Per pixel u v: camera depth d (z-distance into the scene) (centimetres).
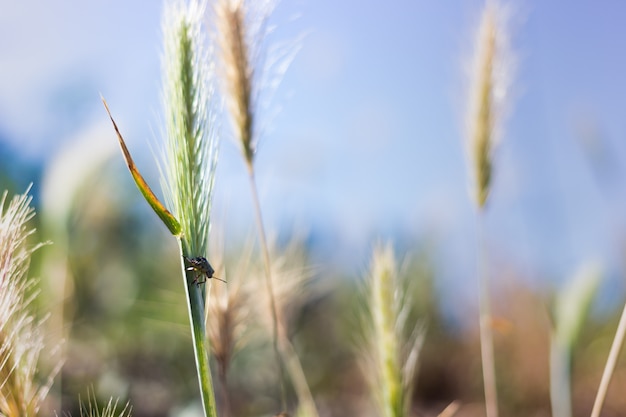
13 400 22
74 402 45
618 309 86
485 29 37
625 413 78
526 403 82
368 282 33
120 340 62
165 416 53
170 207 24
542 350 83
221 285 33
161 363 62
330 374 77
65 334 44
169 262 63
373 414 64
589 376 85
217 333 32
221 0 30
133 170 23
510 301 86
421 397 86
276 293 39
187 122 23
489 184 37
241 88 30
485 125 37
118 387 51
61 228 45
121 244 67
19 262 22
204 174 24
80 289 62
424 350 86
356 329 58
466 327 91
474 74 37
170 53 24
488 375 38
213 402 24
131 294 65
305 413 39
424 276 89
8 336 22
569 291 39
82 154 45
